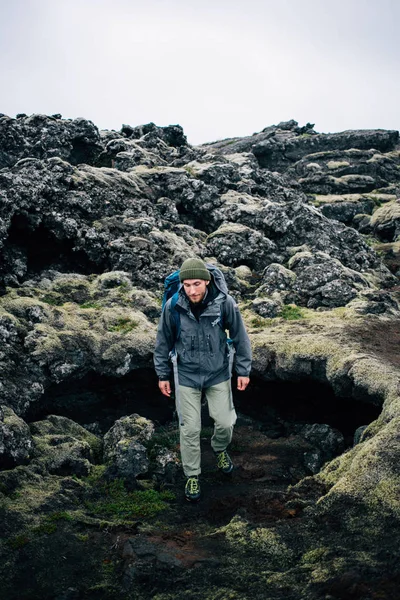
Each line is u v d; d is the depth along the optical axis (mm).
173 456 5117
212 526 4121
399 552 3350
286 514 4062
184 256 8344
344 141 21438
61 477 4680
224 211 9992
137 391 6312
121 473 4762
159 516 4289
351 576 3195
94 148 13031
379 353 5930
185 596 3262
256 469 5113
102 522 4074
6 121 11922
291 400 6199
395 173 19359
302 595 3148
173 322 4375
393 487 3881
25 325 6195
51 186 8180
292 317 7371
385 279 9883
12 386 5383
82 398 6074
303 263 8594
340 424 5832
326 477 4551
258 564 3500
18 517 4078
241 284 8281
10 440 4645
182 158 13602
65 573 3549
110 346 6156
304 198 12133
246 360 4527
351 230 10367
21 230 7570
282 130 23734
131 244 8188
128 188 9789
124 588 3377
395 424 4441
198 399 4449
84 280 7695
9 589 3396
